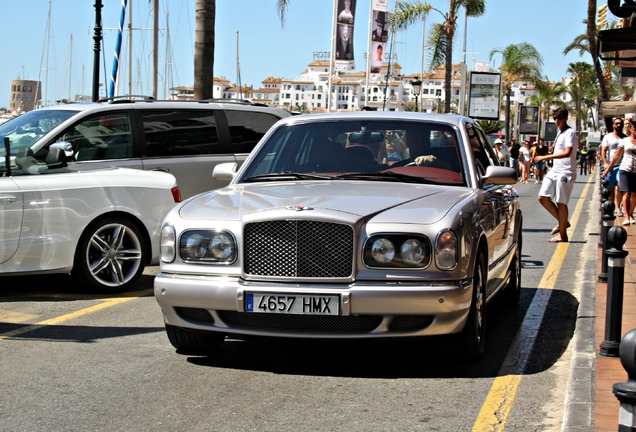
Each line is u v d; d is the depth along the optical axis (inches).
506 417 199.3
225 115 471.8
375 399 211.8
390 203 234.2
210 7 716.7
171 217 240.1
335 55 1211.2
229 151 468.1
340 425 192.2
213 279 228.1
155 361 247.0
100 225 351.6
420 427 191.5
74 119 417.1
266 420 195.3
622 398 116.8
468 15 1777.8
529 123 2303.2
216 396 213.5
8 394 214.8
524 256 496.4
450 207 235.0
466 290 226.2
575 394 201.0
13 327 292.7
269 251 224.1
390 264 221.0
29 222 332.5
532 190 1278.3
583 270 411.2
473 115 1628.9
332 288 219.3
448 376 233.6
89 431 187.8
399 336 223.3
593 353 242.2
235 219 229.3
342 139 283.0
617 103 861.2
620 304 239.6
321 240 221.6
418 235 221.5
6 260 329.4
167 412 200.8
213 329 230.4
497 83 1617.9
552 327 304.3
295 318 223.1
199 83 720.3
